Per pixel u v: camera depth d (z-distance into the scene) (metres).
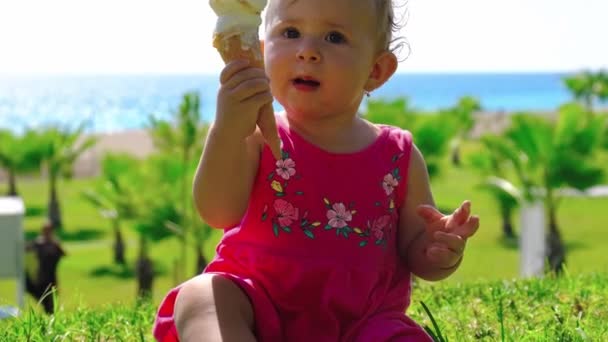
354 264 2.68
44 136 37.28
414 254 2.88
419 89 192.88
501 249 28.72
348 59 2.68
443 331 3.56
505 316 3.85
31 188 46.59
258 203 2.69
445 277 2.82
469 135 60.50
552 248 21.48
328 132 2.79
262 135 2.58
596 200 36.44
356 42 2.71
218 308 2.48
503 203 22.94
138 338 3.57
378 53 2.85
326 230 2.69
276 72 2.71
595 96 47.75
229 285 2.56
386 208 2.83
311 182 2.71
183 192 21.08
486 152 23.61
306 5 2.67
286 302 2.63
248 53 2.46
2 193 44.56
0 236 12.04
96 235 34.34
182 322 2.49
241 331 2.46
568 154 21.03
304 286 2.63
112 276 26.89
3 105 153.12
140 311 4.14
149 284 23.53
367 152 2.83
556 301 4.17
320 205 2.71
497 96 169.38
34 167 37.72
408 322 2.76
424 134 23.75
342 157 2.77
